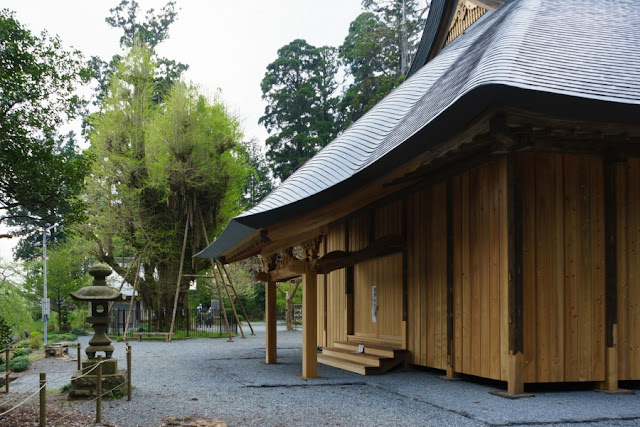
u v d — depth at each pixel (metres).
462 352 9.73
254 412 7.55
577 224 8.71
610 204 8.78
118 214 25.19
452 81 10.17
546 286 8.50
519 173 8.44
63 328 32.38
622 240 8.89
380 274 13.62
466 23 17.20
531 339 8.38
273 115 48.84
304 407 7.86
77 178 9.23
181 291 26.25
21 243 47.31
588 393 8.45
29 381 12.09
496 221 8.78
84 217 9.73
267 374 11.81
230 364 13.97
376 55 45.97
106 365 8.95
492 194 8.91
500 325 8.59
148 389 9.80
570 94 6.79
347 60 49.53
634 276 8.89
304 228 10.81
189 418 6.89
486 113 7.09
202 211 26.66
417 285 11.48
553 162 8.70
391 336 12.88
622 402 7.71
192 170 24.66
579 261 8.67
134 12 44.41
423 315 11.20
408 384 9.70
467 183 9.70
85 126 42.22
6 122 8.16
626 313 8.80
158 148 25.03
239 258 16.69
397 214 12.58
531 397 8.09
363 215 14.55
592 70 7.96
